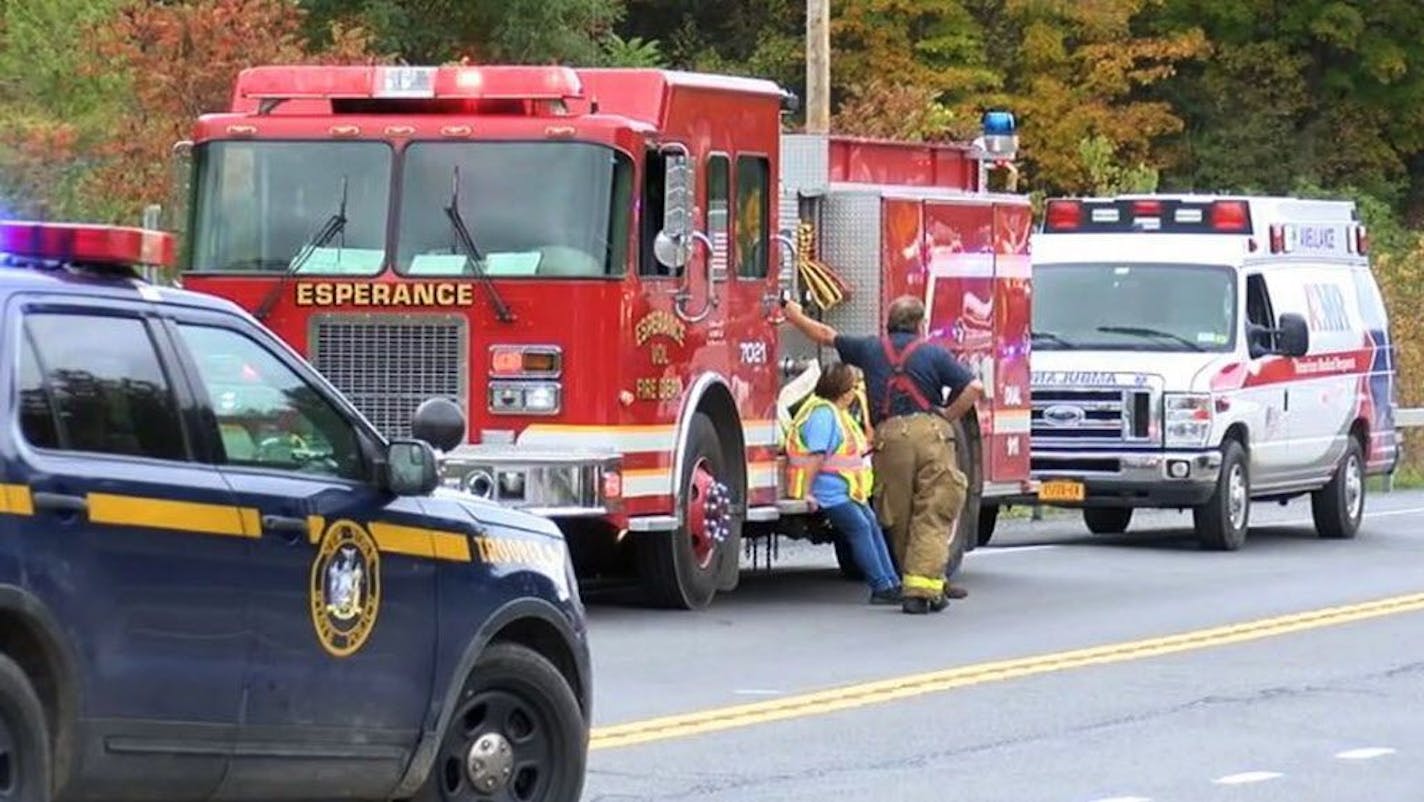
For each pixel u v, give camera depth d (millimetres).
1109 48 83812
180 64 46562
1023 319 38719
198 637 15133
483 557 17234
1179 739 23047
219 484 15328
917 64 82312
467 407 30250
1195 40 87062
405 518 16641
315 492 15984
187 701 15078
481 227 30297
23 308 14477
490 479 29641
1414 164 101312
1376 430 48000
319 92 30938
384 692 16484
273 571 15602
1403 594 35406
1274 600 34438
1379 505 54375
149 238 15383
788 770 21125
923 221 35781
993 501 38969
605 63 69062
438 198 30406
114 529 14602
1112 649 29031
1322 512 46281
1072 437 42438
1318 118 97625
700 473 31953
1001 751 22250
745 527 35625
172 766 15094
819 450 32906
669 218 30625
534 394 30109
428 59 67188
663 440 30984
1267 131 94438
